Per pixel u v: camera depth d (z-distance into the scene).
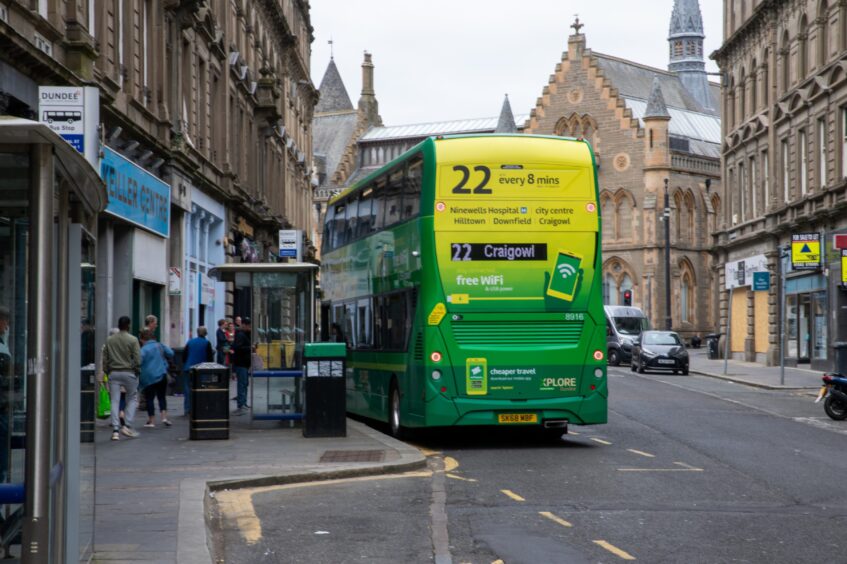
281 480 13.83
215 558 9.44
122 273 25.98
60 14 19.97
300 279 21.42
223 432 18.72
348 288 24.23
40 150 6.24
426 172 18.16
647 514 11.60
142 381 21.31
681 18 157.00
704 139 102.50
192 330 34.50
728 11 58.81
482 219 18.02
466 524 10.99
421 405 18.14
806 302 46.25
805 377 41.12
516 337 18.05
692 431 21.47
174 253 31.94
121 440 18.72
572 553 9.55
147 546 9.32
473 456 17.27
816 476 14.79
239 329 26.23
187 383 24.39
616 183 95.62
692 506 12.16
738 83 57.22
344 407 19.16
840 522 11.16
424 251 18.06
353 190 24.27
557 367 18.09
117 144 24.59
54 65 18.55
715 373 44.84
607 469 15.53
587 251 18.27
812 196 43.84
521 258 18.06
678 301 95.12
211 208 36.62
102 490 12.54
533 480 14.33
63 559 6.85
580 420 18.19
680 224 95.44
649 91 104.94
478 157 18.08
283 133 54.22
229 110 40.25
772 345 50.91
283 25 53.19
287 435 19.70
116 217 24.14
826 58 43.28
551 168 18.22
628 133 95.00
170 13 29.83
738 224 56.53
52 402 6.36
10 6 17.27
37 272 6.25
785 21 48.41
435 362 17.86
